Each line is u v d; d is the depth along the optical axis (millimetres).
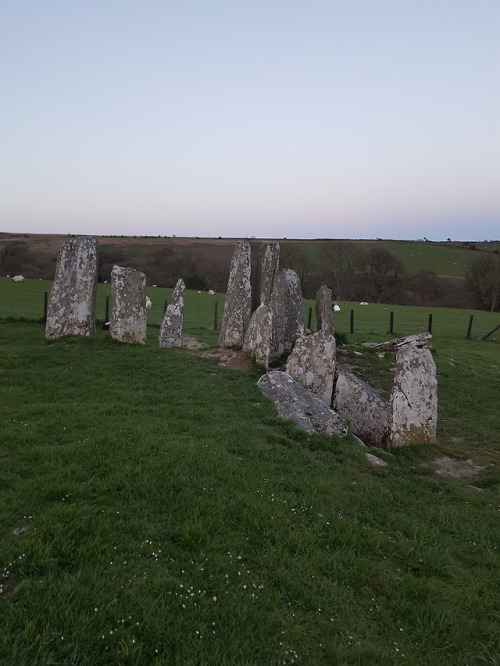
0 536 4426
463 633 4180
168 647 3488
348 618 4160
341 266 57562
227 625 3789
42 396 9094
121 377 10750
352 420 10273
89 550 4312
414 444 9398
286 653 3629
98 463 6000
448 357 17266
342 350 16406
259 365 12578
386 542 5410
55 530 4508
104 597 3797
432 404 9578
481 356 18219
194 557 4496
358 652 3771
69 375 10641
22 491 5203
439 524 6176
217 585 4199
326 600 4277
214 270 54875
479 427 10875
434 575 4977
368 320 30828
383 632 4090
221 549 4723
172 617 3744
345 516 5871
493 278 45594
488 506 7004
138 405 8953
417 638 4078
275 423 8883
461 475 8297
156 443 6824
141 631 3559
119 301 14078
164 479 5832
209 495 5680
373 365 15266
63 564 4188
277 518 5387
